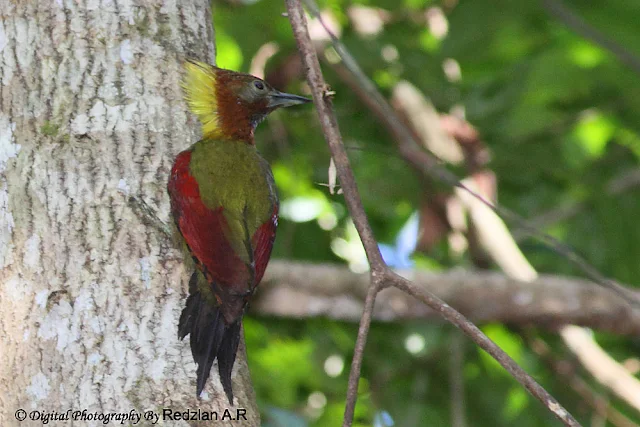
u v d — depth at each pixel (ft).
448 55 45.11
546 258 50.57
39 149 22.08
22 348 20.81
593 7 42.32
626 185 49.49
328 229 52.21
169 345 21.09
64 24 22.98
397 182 49.08
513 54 46.73
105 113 22.59
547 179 52.75
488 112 47.09
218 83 26.61
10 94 22.53
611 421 45.83
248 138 27.35
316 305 41.34
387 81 48.96
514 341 50.47
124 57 23.15
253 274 22.38
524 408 49.42
